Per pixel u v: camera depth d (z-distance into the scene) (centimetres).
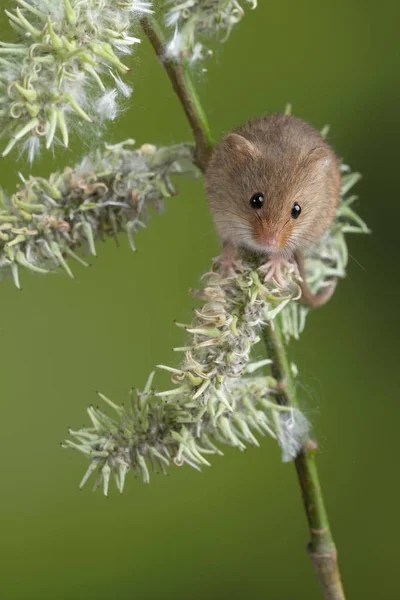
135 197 48
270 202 50
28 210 47
